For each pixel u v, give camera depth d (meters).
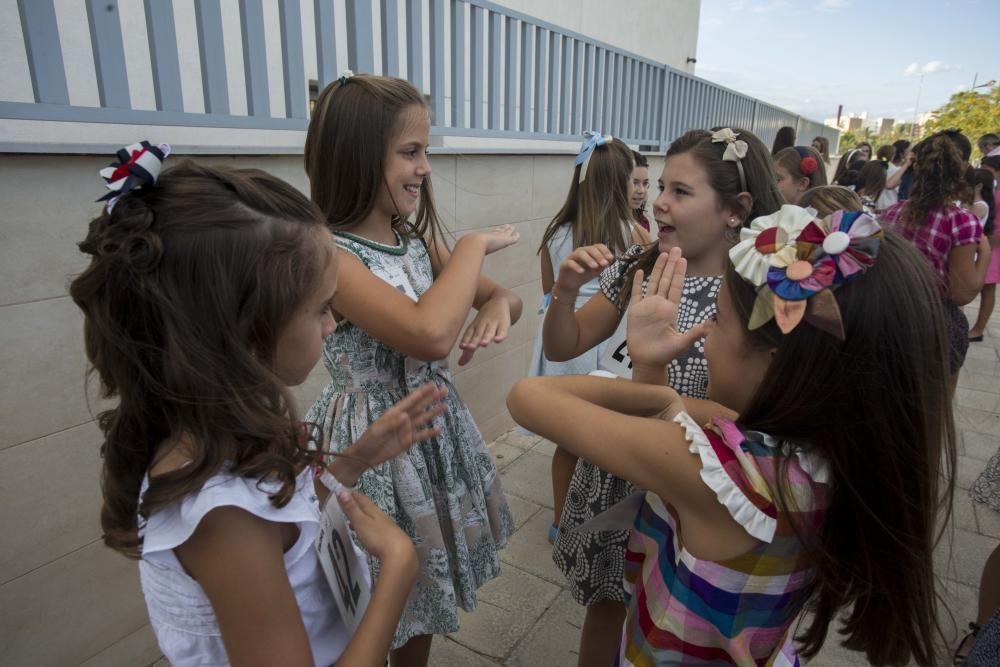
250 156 1.91
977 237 2.90
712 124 6.69
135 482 0.75
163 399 0.69
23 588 1.55
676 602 0.93
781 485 0.85
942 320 0.86
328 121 1.31
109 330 0.67
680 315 1.42
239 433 0.69
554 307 1.55
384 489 1.32
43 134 2.05
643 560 1.14
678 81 5.50
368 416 1.34
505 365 3.47
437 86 2.78
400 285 1.34
